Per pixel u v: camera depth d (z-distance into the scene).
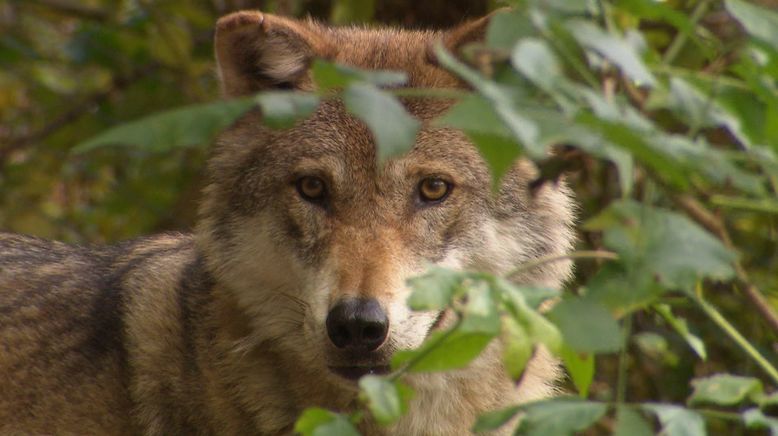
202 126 3.65
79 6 13.13
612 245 3.95
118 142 3.57
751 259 9.41
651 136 3.76
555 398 4.38
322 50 7.54
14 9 13.34
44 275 8.55
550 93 3.77
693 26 4.36
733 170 3.89
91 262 8.79
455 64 3.80
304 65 7.54
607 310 4.10
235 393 7.54
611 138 3.70
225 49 7.50
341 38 7.90
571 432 4.12
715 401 4.41
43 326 8.22
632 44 4.45
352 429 4.31
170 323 7.84
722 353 9.43
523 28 4.01
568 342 4.06
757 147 4.29
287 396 7.50
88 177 13.12
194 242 8.28
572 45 4.18
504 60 4.92
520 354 4.13
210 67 12.27
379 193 7.02
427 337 6.85
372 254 6.75
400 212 7.01
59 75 13.18
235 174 7.57
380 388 4.17
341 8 10.49
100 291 8.38
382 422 4.11
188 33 12.30
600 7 4.41
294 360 7.44
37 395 8.05
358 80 3.75
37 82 12.90
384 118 3.57
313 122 7.25
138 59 12.68
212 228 7.66
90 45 12.62
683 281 3.88
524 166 7.53
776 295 6.70
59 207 13.38
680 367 9.48
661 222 3.96
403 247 6.88
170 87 12.59
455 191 7.14
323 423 4.31
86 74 13.38
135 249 8.85
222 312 7.58
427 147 7.07
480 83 3.75
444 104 7.24
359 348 6.54
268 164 7.35
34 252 8.91
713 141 8.13
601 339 4.05
